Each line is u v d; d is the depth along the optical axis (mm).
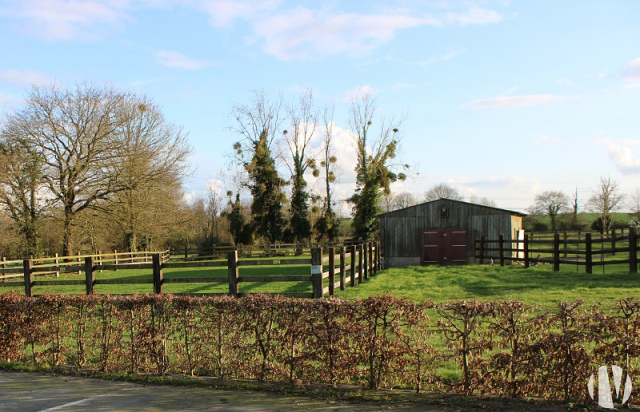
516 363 5723
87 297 7883
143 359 7379
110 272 27828
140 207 35656
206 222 61938
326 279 18938
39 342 8102
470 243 27859
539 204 68688
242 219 44469
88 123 32656
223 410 5598
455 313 6035
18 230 30219
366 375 6363
